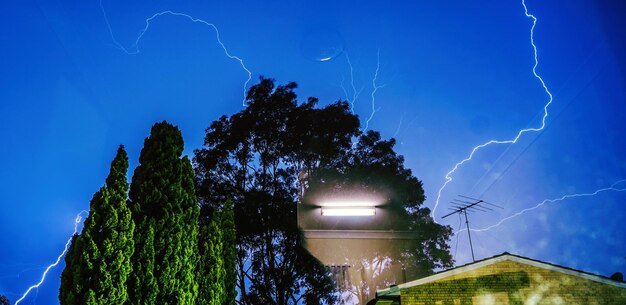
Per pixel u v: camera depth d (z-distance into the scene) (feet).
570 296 31.07
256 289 53.78
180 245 25.22
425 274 55.77
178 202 26.16
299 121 59.26
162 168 26.35
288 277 55.01
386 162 59.82
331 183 57.00
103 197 21.21
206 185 55.52
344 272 55.62
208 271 30.66
